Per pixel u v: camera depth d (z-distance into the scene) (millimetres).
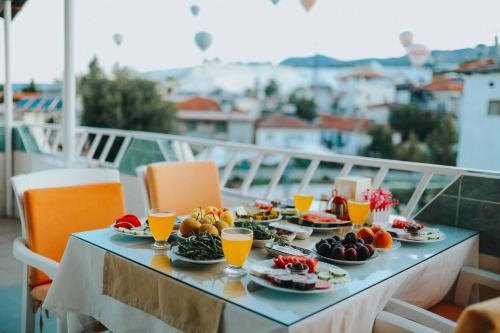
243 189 3691
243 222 1781
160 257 1505
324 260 1552
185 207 2525
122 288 1494
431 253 1718
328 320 1170
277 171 3494
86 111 14188
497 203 2156
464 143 9914
